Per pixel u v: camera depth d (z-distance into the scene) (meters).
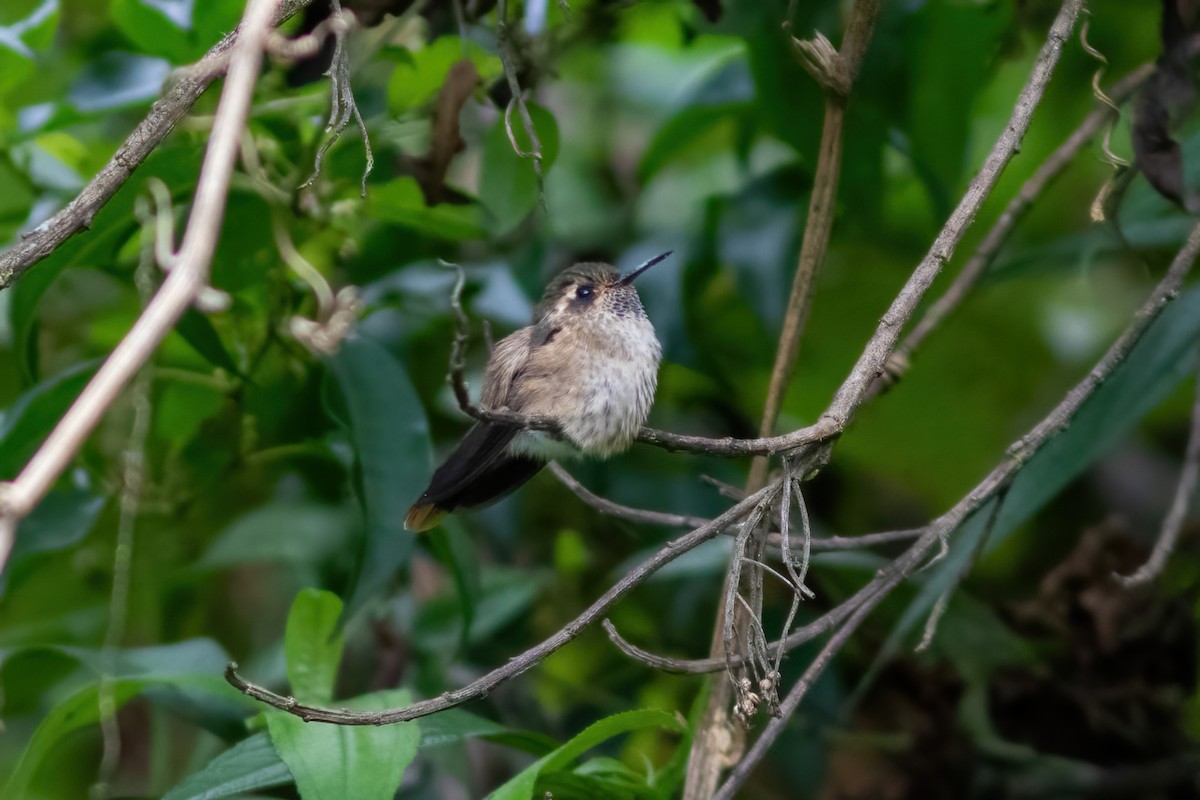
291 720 5.73
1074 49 9.00
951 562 6.96
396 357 7.79
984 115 10.11
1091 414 6.82
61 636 9.10
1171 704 8.09
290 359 8.02
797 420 9.63
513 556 9.21
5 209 8.09
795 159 8.55
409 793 8.05
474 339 9.02
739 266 8.32
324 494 8.98
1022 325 9.80
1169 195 6.50
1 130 8.06
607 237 9.83
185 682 6.48
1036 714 8.21
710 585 8.91
